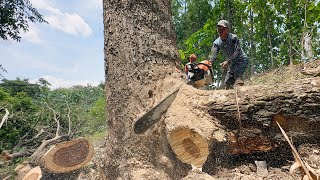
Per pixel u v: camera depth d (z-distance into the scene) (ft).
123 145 11.14
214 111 10.52
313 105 9.42
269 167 10.32
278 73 24.02
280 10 30.55
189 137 10.44
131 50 11.41
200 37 28.17
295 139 10.06
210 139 10.08
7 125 27.35
